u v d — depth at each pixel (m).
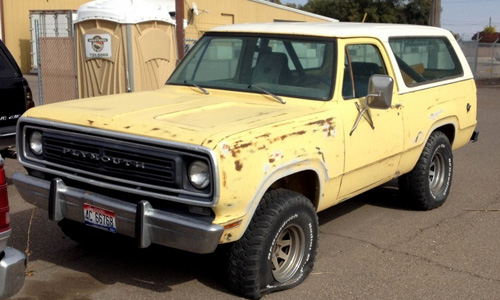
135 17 10.34
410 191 6.85
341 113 5.18
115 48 10.43
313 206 4.88
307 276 5.05
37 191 4.88
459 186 8.30
